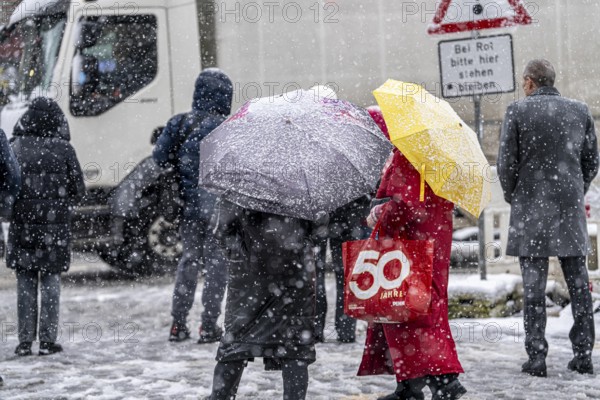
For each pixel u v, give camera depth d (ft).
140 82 58.80
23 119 37.91
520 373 31.50
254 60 59.00
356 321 39.75
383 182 26.48
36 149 37.63
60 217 37.68
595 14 60.29
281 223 24.16
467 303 41.98
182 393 29.55
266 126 24.61
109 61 58.65
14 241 37.11
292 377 24.36
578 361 31.63
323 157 24.02
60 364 34.65
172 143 39.78
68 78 58.08
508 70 42.57
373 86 59.11
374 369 27.50
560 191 31.55
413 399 27.04
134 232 59.00
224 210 24.35
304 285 24.40
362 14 59.11
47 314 37.01
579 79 60.29
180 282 39.09
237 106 58.90
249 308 24.35
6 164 34.40
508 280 43.37
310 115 24.97
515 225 31.96
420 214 25.44
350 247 25.95
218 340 39.01
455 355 25.75
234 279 24.56
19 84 59.57
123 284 59.36
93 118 58.18
